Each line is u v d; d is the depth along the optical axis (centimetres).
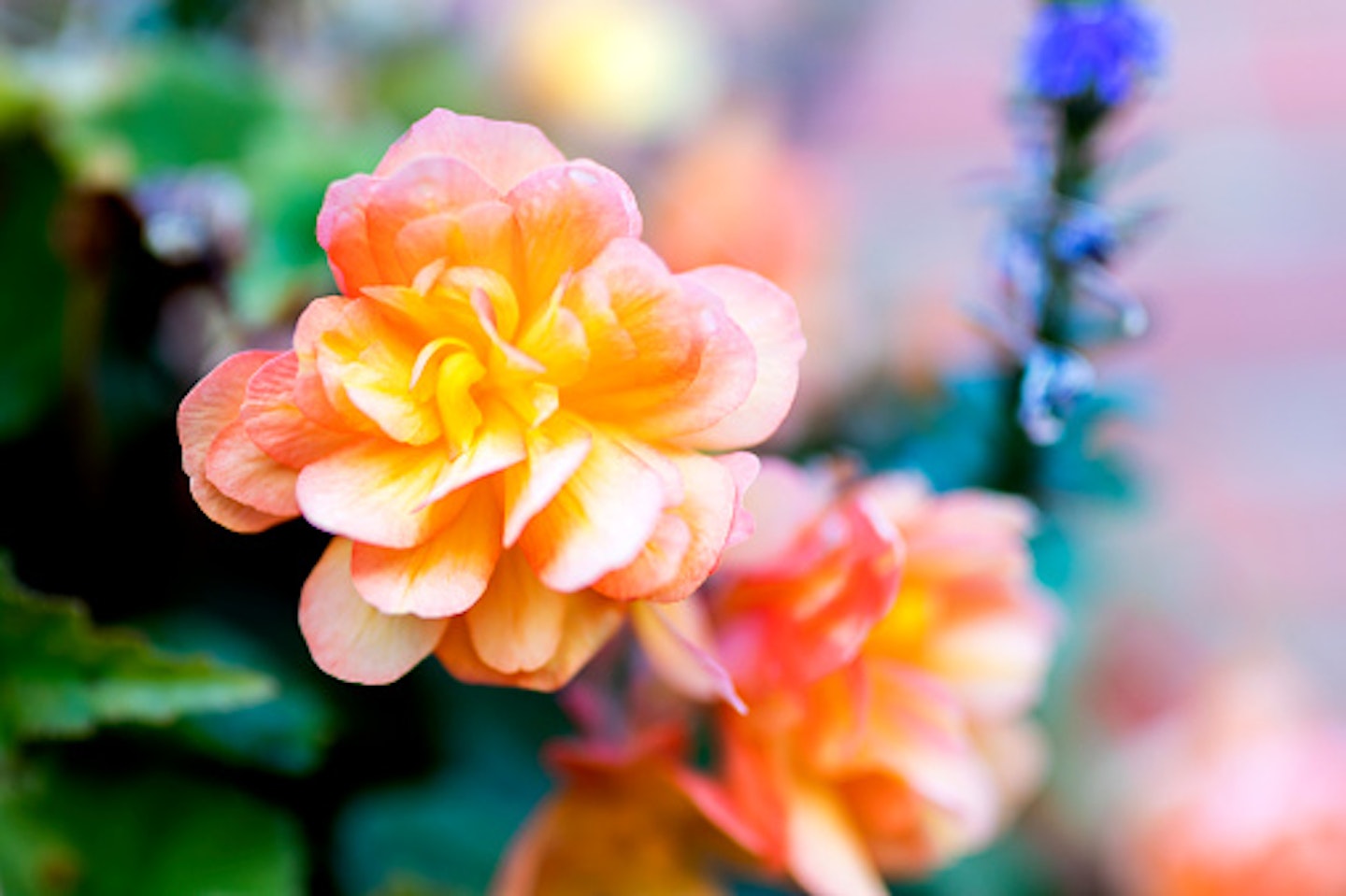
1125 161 35
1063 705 40
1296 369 74
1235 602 44
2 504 36
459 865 35
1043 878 40
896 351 42
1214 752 41
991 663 33
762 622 30
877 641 32
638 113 45
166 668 31
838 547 30
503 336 27
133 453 36
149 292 37
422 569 26
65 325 36
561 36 45
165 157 36
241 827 33
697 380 27
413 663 27
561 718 37
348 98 40
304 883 34
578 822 32
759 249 41
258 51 41
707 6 62
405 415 26
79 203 36
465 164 26
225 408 26
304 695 34
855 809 32
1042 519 37
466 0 45
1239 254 79
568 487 27
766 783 31
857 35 68
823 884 31
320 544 36
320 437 26
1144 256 79
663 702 32
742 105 57
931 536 31
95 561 36
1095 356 41
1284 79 84
